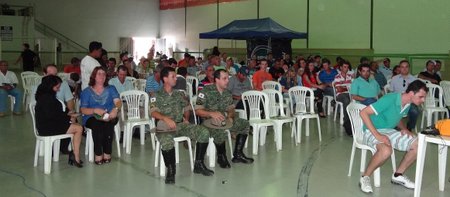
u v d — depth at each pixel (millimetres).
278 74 9070
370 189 3807
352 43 12320
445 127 3422
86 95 4625
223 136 4488
